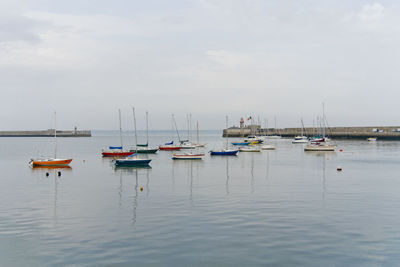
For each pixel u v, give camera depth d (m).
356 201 31.89
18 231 23.66
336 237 22.08
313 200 32.31
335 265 18.23
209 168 58.66
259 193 35.78
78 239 22.00
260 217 26.41
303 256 19.27
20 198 34.50
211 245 20.80
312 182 42.97
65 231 23.59
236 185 40.94
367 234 22.64
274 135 195.12
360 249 20.20
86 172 54.47
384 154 84.81
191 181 44.19
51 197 34.84
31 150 112.94
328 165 62.25
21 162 72.69
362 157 77.56
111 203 31.73
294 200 32.31
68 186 41.41
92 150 112.25
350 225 24.47
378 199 32.75
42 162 62.97
